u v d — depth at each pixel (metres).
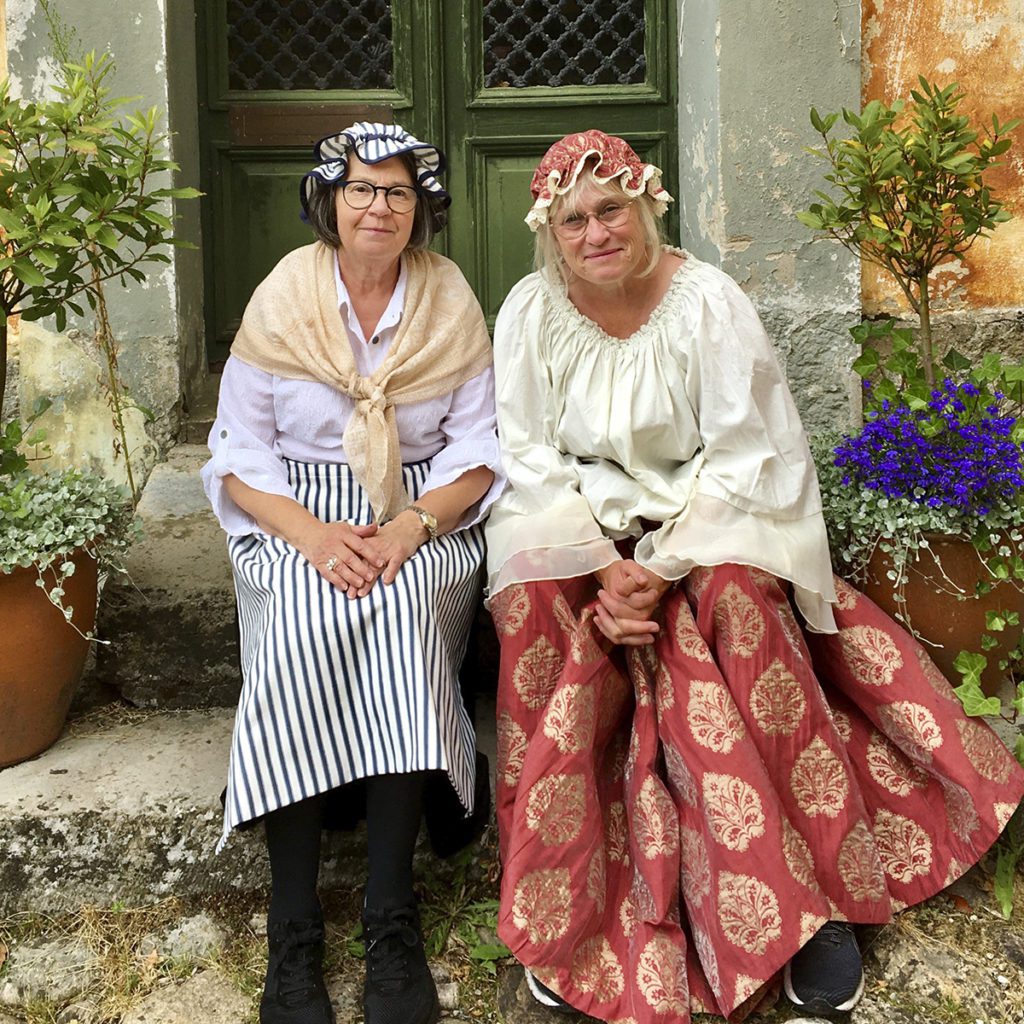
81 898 2.08
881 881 1.91
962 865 1.99
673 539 1.95
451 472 2.12
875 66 2.89
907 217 2.34
